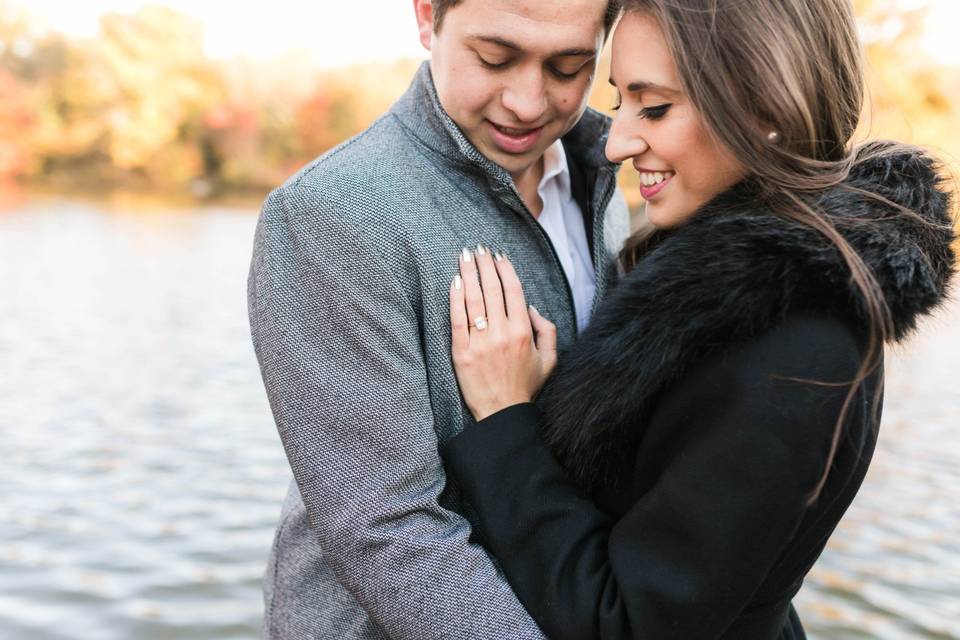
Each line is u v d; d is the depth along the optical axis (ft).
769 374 3.59
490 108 4.27
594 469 4.15
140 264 53.42
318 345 4.15
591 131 4.99
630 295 3.93
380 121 4.70
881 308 3.51
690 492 3.67
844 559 13.67
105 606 12.35
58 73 121.90
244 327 35.24
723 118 3.78
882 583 12.91
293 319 4.18
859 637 11.46
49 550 14.05
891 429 20.66
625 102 4.12
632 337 3.84
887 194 3.75
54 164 123.54
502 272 4.42
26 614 12.07
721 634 3.76
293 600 4.73
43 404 22.68
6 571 13.25
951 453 18.95
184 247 64.03
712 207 4.00
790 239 3.60
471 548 4.10
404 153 4.43
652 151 4.06
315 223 4.13
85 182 123.34
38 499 16.16
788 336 3.61
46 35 125.90
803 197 3.77
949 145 38.60
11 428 20.48
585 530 4.02
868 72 4.16
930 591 12.69
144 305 39.50
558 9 4.01
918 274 3.59
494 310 4.32
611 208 5.49
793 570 4.08
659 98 3.97
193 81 122.72
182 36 122.31
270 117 123.75
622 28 4.01
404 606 4.00
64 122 122.11
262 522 15.33
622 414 3.92
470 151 4.35
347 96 123.24
